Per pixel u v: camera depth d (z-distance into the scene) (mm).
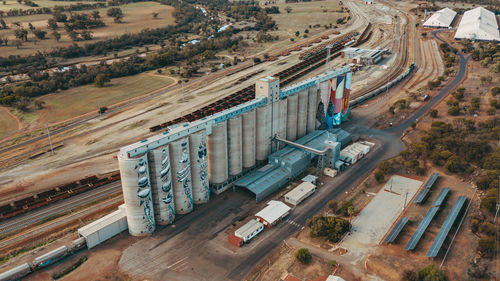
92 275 95375
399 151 157875
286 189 132500
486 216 112625
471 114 187250
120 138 175750
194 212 120000
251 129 132500
